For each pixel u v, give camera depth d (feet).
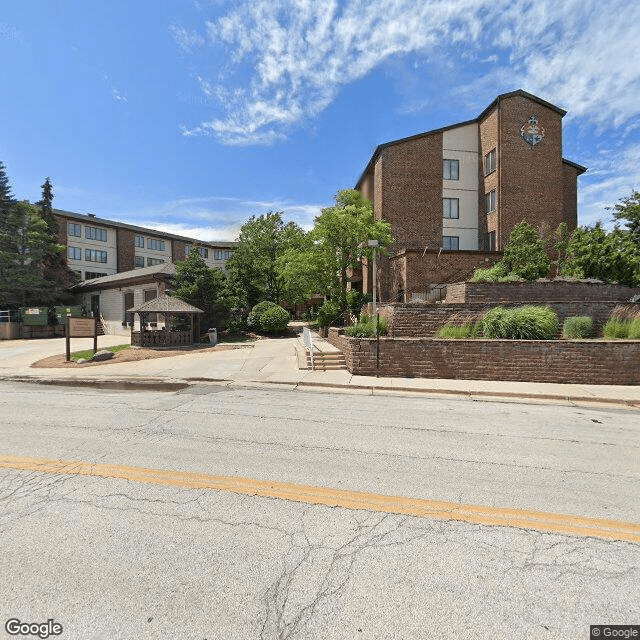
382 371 37.99
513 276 63.93
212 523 11.03
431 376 37.29
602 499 12.91
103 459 15.97
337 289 86.69
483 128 93.35
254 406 26.61
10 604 7.95
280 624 7.48
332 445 18.25
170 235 164.45
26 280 96.84
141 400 28.43
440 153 92.58
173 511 11.68
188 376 38.17
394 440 19.20
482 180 93.56
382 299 88.74
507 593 8.34
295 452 17.17
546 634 7.29
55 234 117.50
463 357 36.83
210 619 7.60
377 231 82.17
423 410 26.02
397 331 48.65
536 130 87.30
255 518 11.34
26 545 9.90
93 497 12.53
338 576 8.82
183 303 66.85
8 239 99.04
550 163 87.61
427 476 14.70
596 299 53.06
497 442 19.11
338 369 41.81
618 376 34.40
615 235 62.08
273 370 41.37
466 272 78.48
